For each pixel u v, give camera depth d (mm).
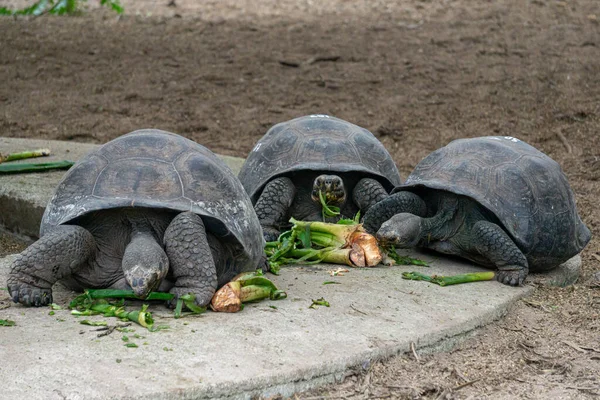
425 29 16562
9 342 3893
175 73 14211
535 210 5574
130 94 13094
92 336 4004
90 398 3357
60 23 17469
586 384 4086
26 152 8336
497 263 5523
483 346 4555
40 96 12977
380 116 12023
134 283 4105
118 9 15539
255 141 11156
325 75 13969
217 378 3604
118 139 4844
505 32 15953
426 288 5164
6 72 14086
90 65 14625
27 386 3432
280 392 3725
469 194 5559
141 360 3736
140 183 4484
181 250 4355
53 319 4254
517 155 5848
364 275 5430
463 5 18438
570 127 10922
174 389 3467
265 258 5402
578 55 14188
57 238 4348
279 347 4008
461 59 14453
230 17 18109
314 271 5543
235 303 4430
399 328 4395
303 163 6465
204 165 4688
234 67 14477
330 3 19453
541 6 17859
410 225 5613
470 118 11734
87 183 4551
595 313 5125
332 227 5812
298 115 12195
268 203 6410
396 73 13930
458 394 3924
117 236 4547
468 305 4875
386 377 4016
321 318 4457
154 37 16359
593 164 9539
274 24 17391
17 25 17078
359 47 15414
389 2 19203
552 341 4676
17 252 6703
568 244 5750
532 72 13414
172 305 4434
